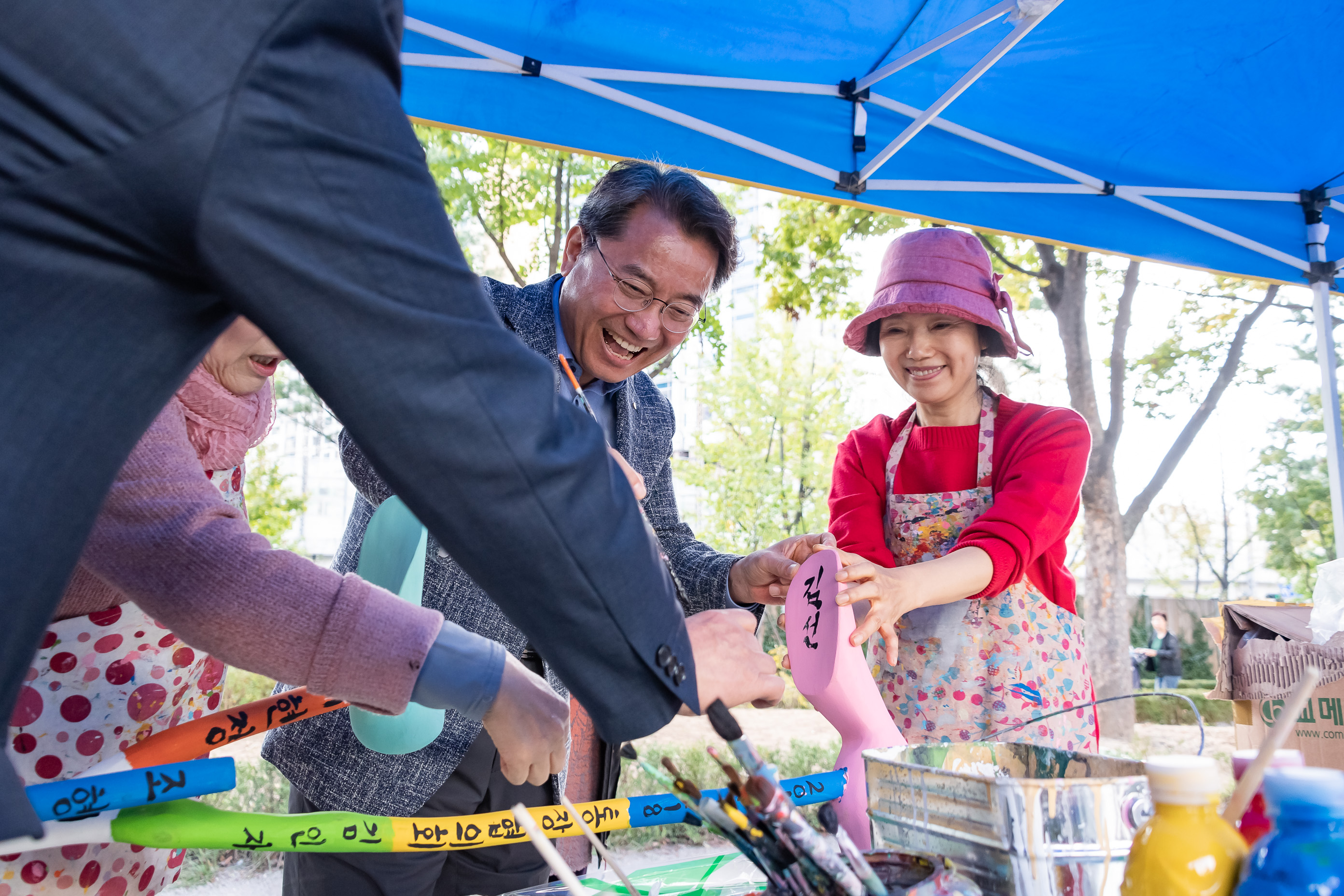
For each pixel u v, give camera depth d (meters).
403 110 0.59
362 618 0.73
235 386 0.96
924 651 1.52
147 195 0.50
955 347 1.56
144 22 0.49
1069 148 2.95
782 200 9.02
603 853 0.77
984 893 0.67
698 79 2.57
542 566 0.58
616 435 1.62
